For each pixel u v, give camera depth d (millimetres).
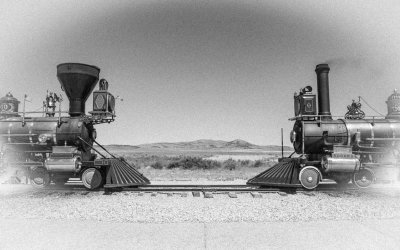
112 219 7422
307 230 6547
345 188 11953
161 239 5965
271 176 12289
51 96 12914
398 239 5973
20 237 6117
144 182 12250
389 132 12242
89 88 12820
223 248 5477
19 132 12227
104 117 12508
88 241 5863
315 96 12367
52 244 5715
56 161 11445
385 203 9305
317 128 12070
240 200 9797
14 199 9852
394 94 13336
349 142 12047
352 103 13125
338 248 5500
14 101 13602
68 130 12000
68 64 12180
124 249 5434
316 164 11875
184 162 27969
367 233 6355
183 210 8281
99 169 11766
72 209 8391
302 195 10820
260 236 6141
